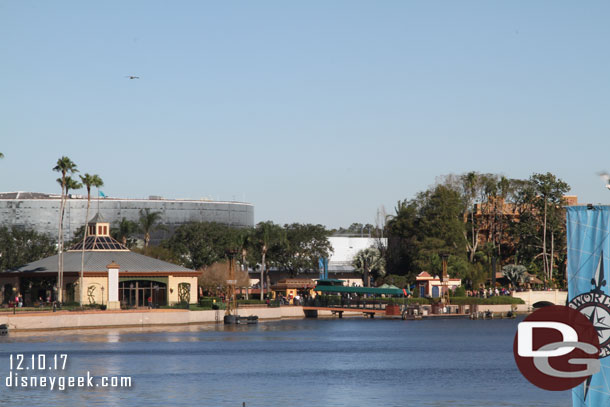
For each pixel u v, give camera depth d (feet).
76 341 317.42
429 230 634.02
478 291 582.76
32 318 359.87
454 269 597.11
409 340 347.77
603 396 95.25
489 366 248.32
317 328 422.82
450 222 627.05
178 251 631.56
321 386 200.85
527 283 612.70
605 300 95.04
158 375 220.43
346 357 273.54
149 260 473.26
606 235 94.94
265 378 215.72
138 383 204.13
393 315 526.98
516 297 581.12
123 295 454.81
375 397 183.11
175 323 420.36
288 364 250.57
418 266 610.24
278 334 373.81
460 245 630.74
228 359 261.85
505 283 643.86
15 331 353.92
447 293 546.26
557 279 637.30
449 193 636.07
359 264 640.99
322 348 304.30
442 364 253.65
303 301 546.26
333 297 551.18
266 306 498.69
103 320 388.57
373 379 215.31
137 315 402.93
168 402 174.91
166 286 465.88
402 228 651.66
